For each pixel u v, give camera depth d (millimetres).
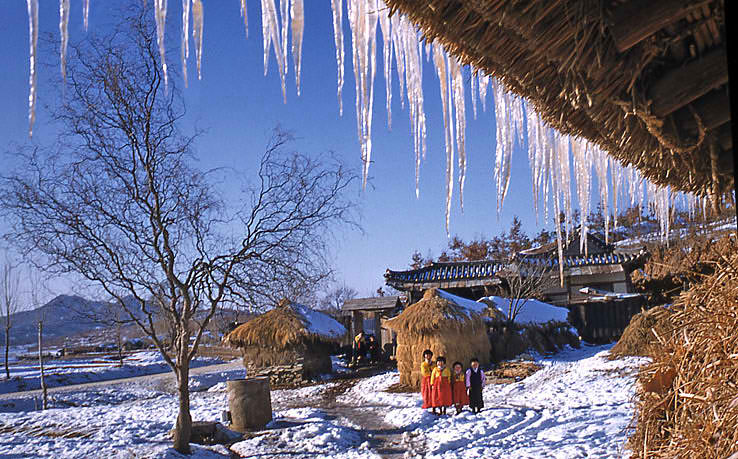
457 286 30062
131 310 11023
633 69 1243
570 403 12547
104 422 13180
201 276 10312
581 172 2617
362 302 28875
